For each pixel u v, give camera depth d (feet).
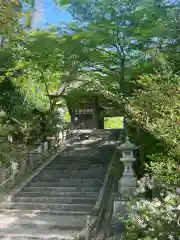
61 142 62.34
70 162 50.44
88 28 44.83
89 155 53.36
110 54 47.26
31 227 32.24
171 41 42.27
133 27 42.63
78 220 33.30
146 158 35.09
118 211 28.48
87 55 47.60
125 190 30.58
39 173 46.42
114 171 40.78
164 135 24.45
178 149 23.63
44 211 36.19
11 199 39.24
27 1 27.40
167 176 23.15
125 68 44.50
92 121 87.35
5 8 23.58
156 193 23.90
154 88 29.27
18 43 50.31
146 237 18.95
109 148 56.29
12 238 29.27
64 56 49.29
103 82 48.14
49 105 70.79
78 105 80.07
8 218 34.35
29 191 41.63
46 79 66.90
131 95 40.75
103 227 30.35
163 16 42.19
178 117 24.48
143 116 29.09
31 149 51.93
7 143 45.50
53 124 61.82
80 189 40.70
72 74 53.26
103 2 43.39
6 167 42.88
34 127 56.08
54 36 47.75
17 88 61.52
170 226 18.78
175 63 38.09
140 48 44.29
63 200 38.47
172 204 20.39
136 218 20.98
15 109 57.00
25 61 53.67
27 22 27.35
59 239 28.55
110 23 43.32
